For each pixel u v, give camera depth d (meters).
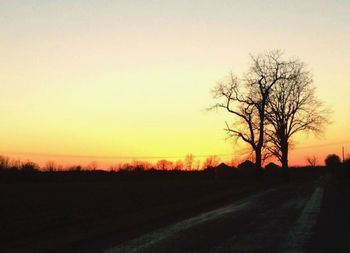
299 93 82.75
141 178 107.88
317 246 15.62
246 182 81.44
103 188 57.66
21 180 87.06
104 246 16.08
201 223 22.97
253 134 77.81
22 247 16.16
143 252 14.83
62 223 23.61
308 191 52.28
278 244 16.17
